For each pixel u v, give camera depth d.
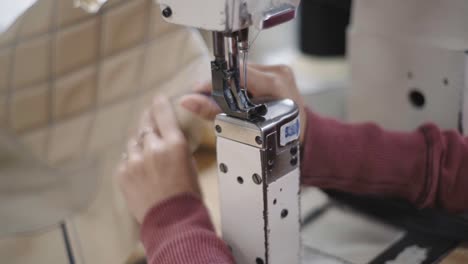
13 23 0.57
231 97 0.36
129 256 0.51
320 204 0.59
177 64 0.53
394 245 0.52
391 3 0.56
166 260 0.39
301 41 1.06
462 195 0.50
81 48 0.57
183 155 0.46
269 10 0.35
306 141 0.50
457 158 0.49
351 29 0.63
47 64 0.58
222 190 0.39
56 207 0.59
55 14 0.56
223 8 0.33
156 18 0.54
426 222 0.53
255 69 0.47
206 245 0.40
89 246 0.52
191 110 0.47
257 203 0.37
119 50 0.56
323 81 0.93
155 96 0.54
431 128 0.52
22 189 0.62
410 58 0.57
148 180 0.46
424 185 0.50
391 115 0.61
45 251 0.53
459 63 0.53
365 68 0.62
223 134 0.37
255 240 0.39
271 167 0.36
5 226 0.56
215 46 0.36
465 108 0.54
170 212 0.43
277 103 0.38
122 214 0.51
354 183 0.52
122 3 0.54
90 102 0.59
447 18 0.53
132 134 0.54
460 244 0.51
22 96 0.60
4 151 0.64
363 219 0.56
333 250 0.52
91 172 0.59
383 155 0.50
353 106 0.65
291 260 0.41
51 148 0.62
